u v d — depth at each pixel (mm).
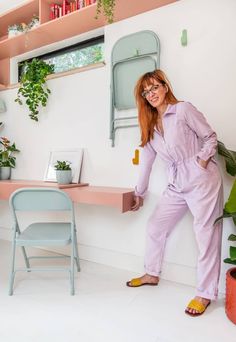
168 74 1881
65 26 2262
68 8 2234
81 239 2363
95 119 2250
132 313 1481
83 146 2328
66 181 2158
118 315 1459
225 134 1691
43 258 2273
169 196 1727
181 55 1829
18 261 2281
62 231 1835
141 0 1829
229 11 1663
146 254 1846
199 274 1526
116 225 2174
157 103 1613
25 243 1664
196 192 1527
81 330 1320
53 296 1665
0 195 2207
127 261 2111
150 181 1990
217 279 1520
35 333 1293
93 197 1837
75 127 2373
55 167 2270
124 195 1746
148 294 1707
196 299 1520
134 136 2049
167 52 1883
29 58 2949
